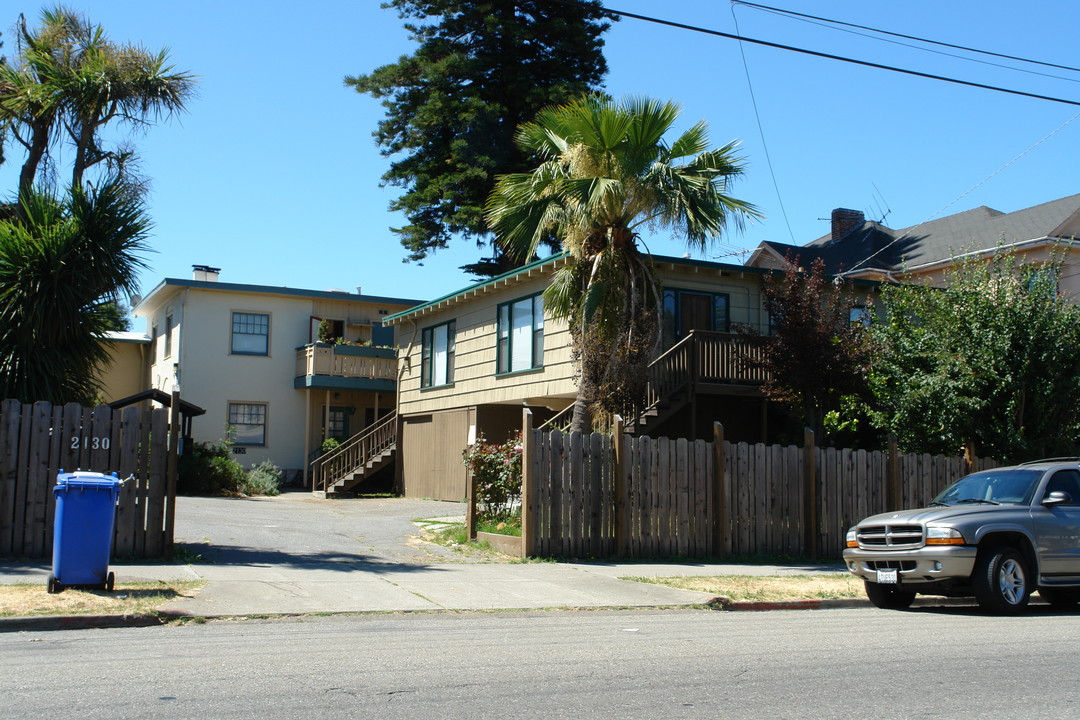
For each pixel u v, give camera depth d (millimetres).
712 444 15500
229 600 9953
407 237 36062
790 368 18250
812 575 13820
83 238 12812
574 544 14344
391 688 6367
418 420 30422
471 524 15766
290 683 6449
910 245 33938
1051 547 11328
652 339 18516
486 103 35062
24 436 11812
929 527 10961
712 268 22625
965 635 9188
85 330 13211
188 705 5789
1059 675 7188
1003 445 17219
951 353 17422
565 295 18719
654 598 11375
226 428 33000
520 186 19156
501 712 5797
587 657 7633
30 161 14234
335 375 32844
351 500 27297
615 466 14656
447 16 36562
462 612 10188
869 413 18859
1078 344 17109
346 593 10742
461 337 28266
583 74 37250
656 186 17797
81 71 13688
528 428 14109
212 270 34969
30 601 9109
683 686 6625
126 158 14273
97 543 9742
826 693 6480
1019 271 18047
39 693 6020
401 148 37594
